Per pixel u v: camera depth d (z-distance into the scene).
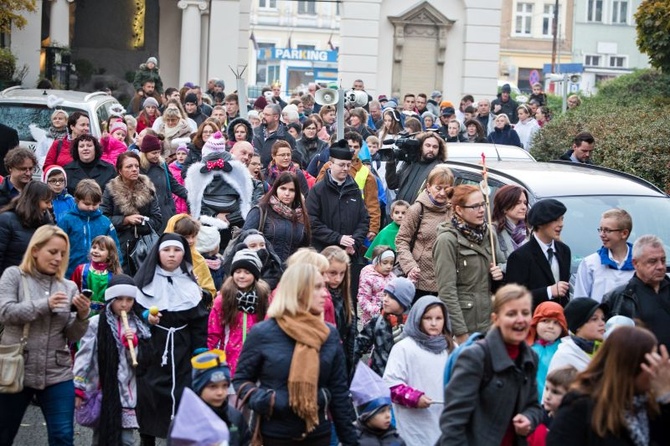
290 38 140.25
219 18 57.41
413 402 12.75
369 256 19.48
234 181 21.64
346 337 14.77
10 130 22.28
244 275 14.34
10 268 13.20
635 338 8.84
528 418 10.45
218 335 14.40
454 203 15.40
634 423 8.86
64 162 23.00
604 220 15.54
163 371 14.31
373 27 60.91
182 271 14.59
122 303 13.82
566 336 12.92
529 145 36.12
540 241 15.30
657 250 14.16
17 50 50.31
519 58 124.25
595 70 116.25
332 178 19.81
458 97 61.91
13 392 12.95
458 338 15.08
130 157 19.84
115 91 59.41
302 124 30.77
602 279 15.57
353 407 12.53
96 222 18.08
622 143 28.16
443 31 61.34
